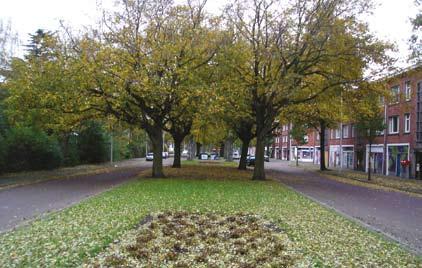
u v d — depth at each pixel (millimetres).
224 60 26359
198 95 24656
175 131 43938
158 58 24766
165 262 7523
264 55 26469
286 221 11867
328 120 40438
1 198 16859
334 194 21391
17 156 33281
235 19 27375
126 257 7707
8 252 7855
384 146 44844
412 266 7629
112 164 52031
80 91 24891
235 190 20297
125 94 24828
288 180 30344
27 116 27047
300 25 26484
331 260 7832
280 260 7727
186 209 13727
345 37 26047
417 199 20906
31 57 26562
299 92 27094
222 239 9383
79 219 11422
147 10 26422
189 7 26828
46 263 7203
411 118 40656
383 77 27016
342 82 26672
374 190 25281
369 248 8891
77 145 49406
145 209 13453
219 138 49875
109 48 24953
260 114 28672
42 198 16953
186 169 40688
